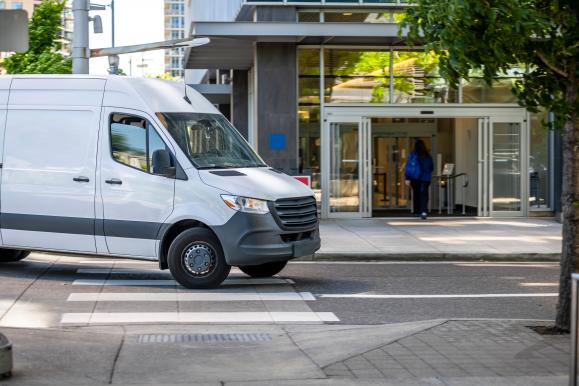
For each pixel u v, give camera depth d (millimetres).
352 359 7633
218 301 11203
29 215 12773
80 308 10562
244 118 31031
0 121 13008
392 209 26750
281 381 6863
